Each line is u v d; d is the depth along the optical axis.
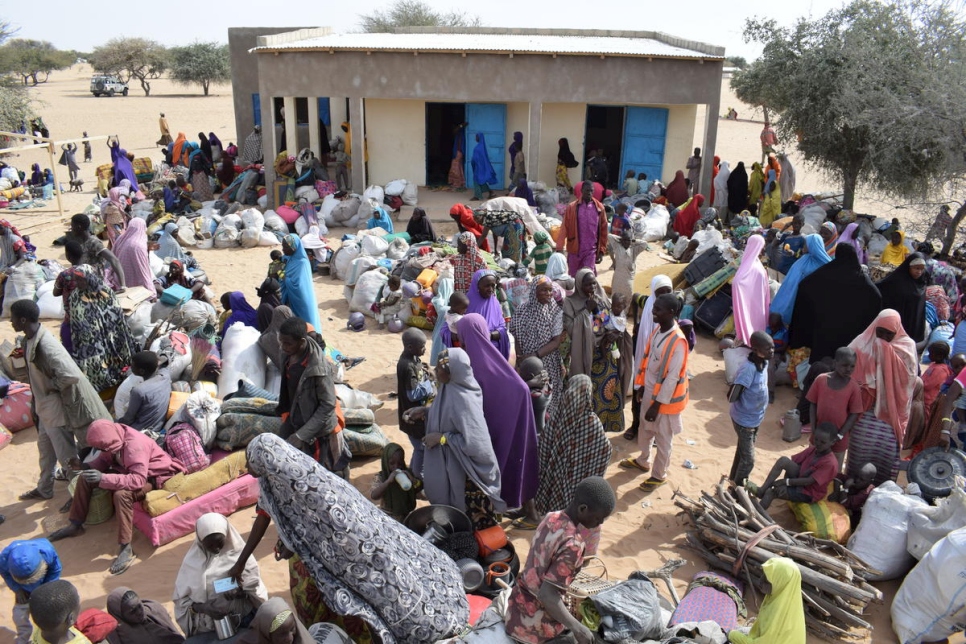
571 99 18.36
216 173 21.30
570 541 3.92
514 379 6.13
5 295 11.65
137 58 65.88
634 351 8.06
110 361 8.23
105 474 6.11
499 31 25.62
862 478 6.44
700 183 18.80
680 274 11.55
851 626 5.29
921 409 7.51
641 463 7.48
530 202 17.66
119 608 4.49
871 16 17.25
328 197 17.58
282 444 4.48
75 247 8.09
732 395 6.61
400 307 11.27
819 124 17.59
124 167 20.14
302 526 4.46
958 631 5.15
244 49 23.67
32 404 6.75
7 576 4.60
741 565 5.75
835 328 8.95
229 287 13.10
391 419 8.49
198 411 6.93
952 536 5.16
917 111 14.81
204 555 4.93
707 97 18.23
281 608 3.93
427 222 14.09
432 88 18.30
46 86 70.94
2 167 22.27
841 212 15.20
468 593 5.23
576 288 7.58
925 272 9.38
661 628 4.65
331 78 18.17
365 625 4.88
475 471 5.87
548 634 4.23
